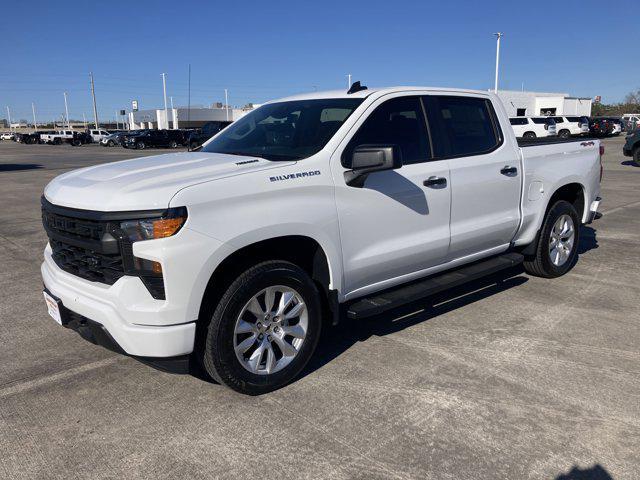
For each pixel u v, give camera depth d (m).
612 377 3.68
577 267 6.29
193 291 3.04
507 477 2.70
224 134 4.63
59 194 3.43
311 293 3.57
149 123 69.38
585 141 6.00
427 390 3.51
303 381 3.64
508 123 5.07
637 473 2.73
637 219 9.22
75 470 2.78
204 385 3.62
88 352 4.14
